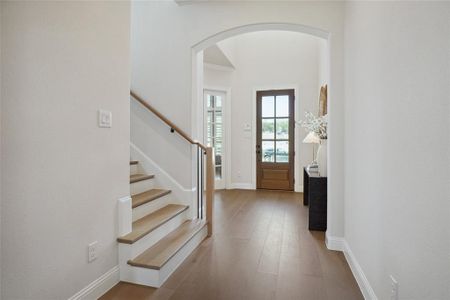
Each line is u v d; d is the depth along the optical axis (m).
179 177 3.30
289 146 6.01
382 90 1.60
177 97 3.26
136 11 3.38
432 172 1.05
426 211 1.09
